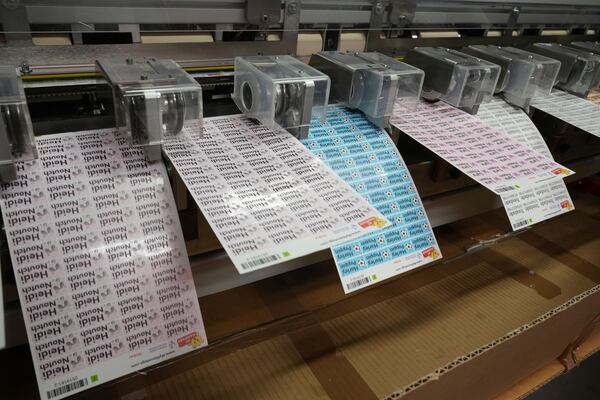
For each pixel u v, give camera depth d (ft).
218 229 1.84
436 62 3.25
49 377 1.72
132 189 2.05
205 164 2.20
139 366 1.87
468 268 3.70
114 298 1.87
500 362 2.96
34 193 1.90
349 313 3.06
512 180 2.60
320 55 3.07
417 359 2.74
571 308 3.20
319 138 2.69
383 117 2.83
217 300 3.06
